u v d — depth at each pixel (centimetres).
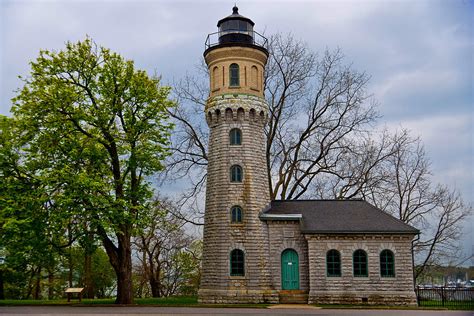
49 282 5759
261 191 3991
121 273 3566
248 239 3828
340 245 3762
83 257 5509
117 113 3566
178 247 5797
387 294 3662
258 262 3812
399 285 3678
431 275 6072
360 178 5153
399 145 5253
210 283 3834
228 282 3766
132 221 3394
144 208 3556
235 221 3872
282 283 3834
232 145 4000
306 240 3825
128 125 3619
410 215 5203
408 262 3716
